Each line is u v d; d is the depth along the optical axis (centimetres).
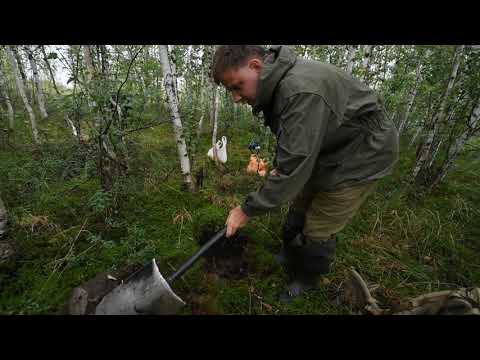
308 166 119
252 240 238
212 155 411
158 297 135
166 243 231
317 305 188
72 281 186
